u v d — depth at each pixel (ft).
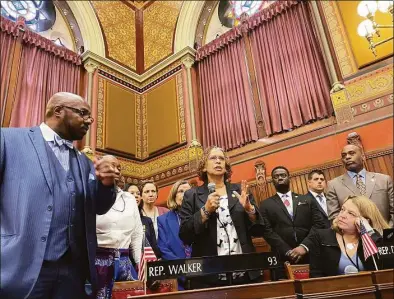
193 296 4.17
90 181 4.28
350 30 16.22
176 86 23.13
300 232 8.84
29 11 21.74
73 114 4.26
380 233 6.27
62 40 23.13
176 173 20.89
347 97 15.33
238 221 5.81
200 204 6.07
